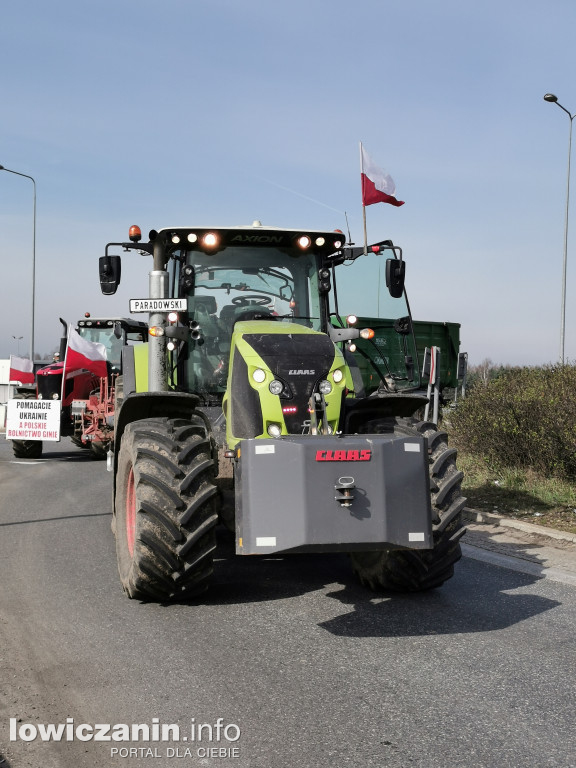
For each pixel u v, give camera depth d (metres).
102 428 15.03
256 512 4.48
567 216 21.80
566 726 3.45
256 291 6.31
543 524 7.74
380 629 4.80
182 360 6.20
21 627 4.87
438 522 5.27
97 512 9.09
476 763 3.12
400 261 6.45
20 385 17.03
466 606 5.29
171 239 6.17
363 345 9.06
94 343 15.91
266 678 4.02
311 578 6.09
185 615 5.11
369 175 11.80
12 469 13.99
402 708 3.64
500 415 10.40
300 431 5.21
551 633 4.71
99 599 5.49
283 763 3.13
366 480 4.48
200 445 5.21
